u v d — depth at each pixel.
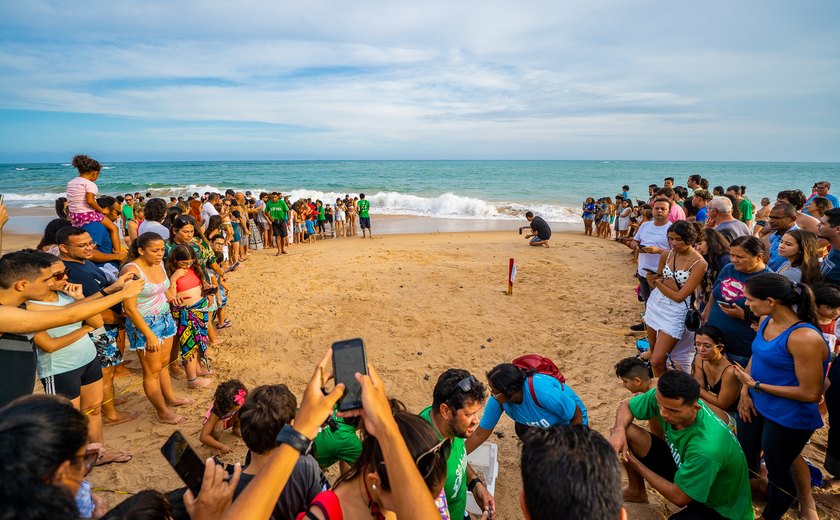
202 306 5.95
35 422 1.23
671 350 5.15
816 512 3.64
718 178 69.31
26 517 1.11
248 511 1.34
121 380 6.09
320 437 2.96
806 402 3.16
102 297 3.20
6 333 2.89
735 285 4.19
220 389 4.41
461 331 7.90
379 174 70.19
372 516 1.76
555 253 14.41
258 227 16.30
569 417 3.41
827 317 3.59
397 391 5.95
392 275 11.58
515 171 80.44
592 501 1.37
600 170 85.62
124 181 56.78
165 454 1.89
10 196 36.69
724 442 2.91
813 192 8.64
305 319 8.45
